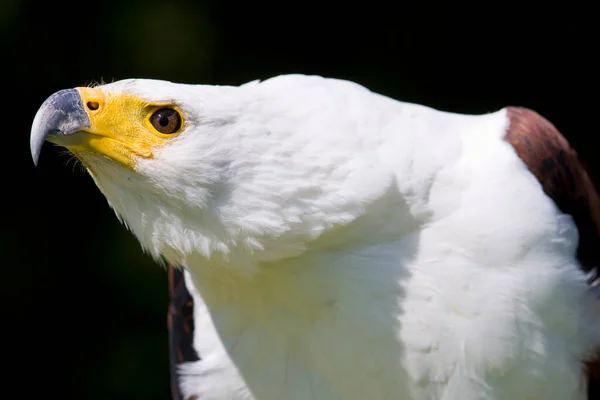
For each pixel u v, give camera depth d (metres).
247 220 6.36
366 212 6.50
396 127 6.77
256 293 6.92
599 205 7.62
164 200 6.54
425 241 6.68
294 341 7.04
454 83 13.97
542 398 6.93
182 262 6.88
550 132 7.39
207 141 6.34
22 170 13.27
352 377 6.90
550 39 14.14
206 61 13.27
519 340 6.67
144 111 6.49
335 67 13.79
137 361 12.85
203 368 7.49
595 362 7.14
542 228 6.73
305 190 6.35
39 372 13.07
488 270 6.66
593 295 7.09
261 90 6.59
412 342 6.66
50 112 6.57
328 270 6.65
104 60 13.08
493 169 6.85
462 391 6.75
